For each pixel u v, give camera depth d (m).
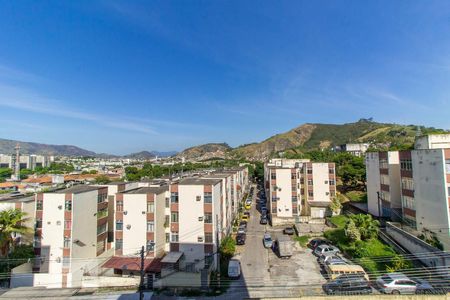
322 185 61.69
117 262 35.81
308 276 32.88
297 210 59.62
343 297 25.89
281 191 60.19
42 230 36.12
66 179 118.38
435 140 39.78
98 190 41.25
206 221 36.75
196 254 36.47
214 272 33.88
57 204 36.09
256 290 30.03
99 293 30.81
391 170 44.53
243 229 53.09
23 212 36.06
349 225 38.66
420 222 35.34
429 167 33.59
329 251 38.59
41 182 108.62
